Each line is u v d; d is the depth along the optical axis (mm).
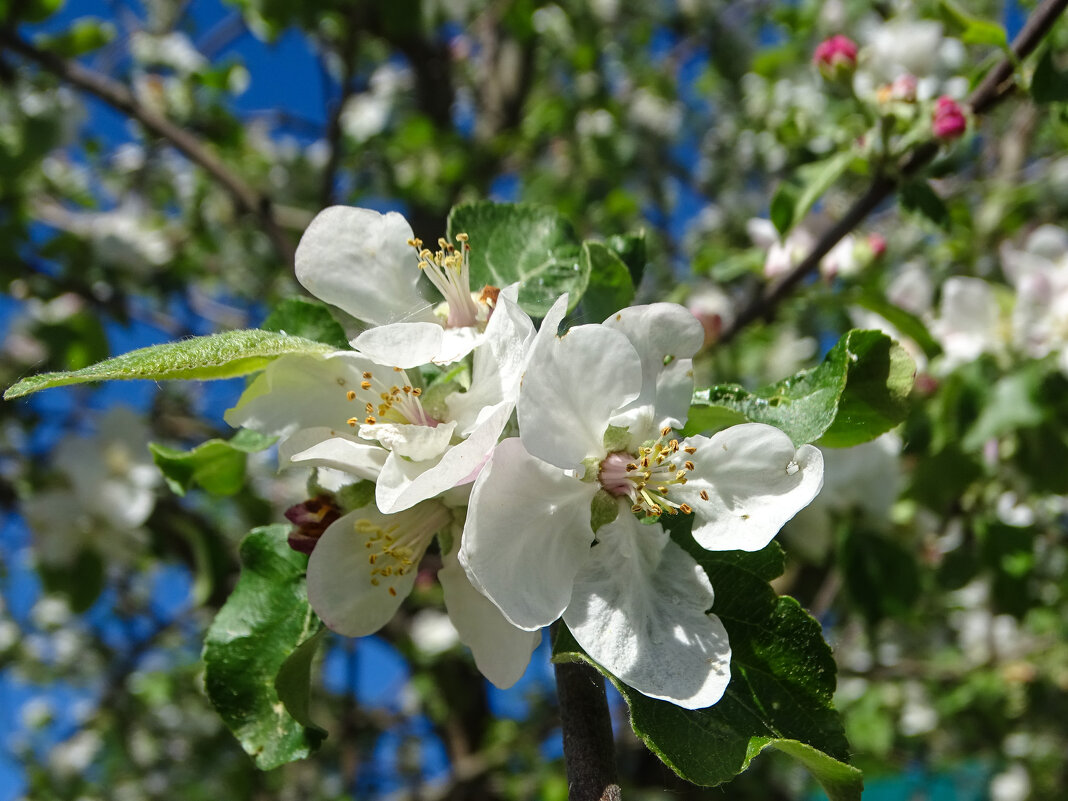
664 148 648
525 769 473
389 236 124
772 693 104
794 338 402
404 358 107
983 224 359
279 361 115
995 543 276
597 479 108
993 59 226
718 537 107
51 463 336
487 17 572
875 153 217
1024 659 425
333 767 545
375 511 115
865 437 125
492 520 100
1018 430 273
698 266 309
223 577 311
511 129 565
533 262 146
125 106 330
